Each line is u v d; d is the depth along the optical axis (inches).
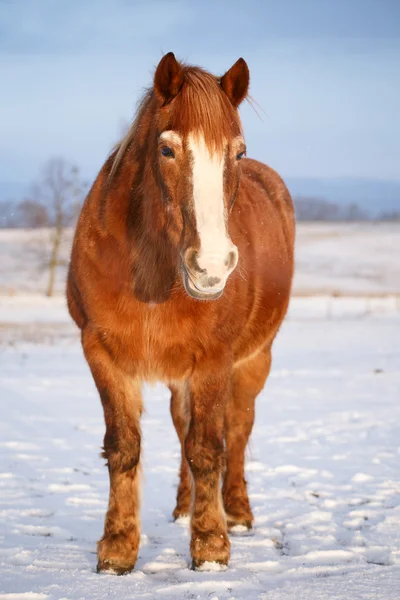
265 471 329.1
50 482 305.7
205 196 175.2
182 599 181.9
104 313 205.2
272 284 272.2
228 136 180.9
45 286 2477.9
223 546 211.0
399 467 333.7
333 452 367.2
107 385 209.5
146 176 197.0
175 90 186.7
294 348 880.9
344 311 1565.0
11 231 3833.7
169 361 209.2
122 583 191.2
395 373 658.2
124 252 201.9
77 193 2022.6
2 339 994.1
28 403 509.4
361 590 185.0
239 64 195.3
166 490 303.6
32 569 200.5
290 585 190.5
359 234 4131.4
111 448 208.5
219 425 214.7
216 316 207.2
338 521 254.8
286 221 308.8
